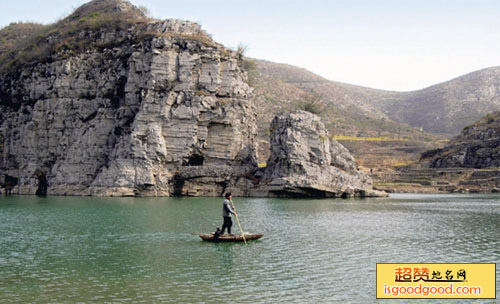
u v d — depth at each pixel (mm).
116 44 90500
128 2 104438
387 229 42719
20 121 95562
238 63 91562
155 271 27984
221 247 34281
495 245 35562
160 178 81312
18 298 23328
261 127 161500
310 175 77000
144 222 46156
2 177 95625
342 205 64500
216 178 82562
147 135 81375
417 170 124188
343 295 24062
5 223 45938
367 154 163750
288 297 23688
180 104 83500
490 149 122750
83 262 30078
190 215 51375
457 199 81438
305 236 38812
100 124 88000
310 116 80188
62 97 90812
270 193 78750
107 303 22641
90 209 57875
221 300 23141
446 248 34500
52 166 91438
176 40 85188
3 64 104188
